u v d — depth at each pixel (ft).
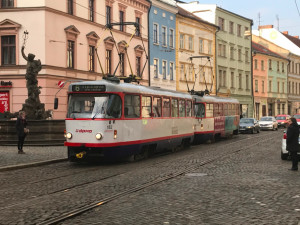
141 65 131.95
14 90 96.84
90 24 108.99
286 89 254.06
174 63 152.05
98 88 49.73
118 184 35.68
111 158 49.90
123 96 51.24
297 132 44.24
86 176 40.75
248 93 211.20
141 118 55.62
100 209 26.32
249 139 101.60
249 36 213.25
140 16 131.95
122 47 122.21
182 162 52.42
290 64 259.80
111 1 116.98
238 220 23.39
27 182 37.45
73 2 103.50
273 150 69.72
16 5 95.91
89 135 48.78
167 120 64.95
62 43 99.50
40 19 94.79
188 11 183.73
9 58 97.55
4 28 96.73
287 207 26.68
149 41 136.46
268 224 22.56
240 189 33.04
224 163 51.08
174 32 152.25
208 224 22.53
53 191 32.73
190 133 76.02
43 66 94.17
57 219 23.70
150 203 27.96
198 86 168.66
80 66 105.29
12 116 81.05
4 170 44.83
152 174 41.60
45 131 72.38
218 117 96.99
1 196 30.99
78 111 49.83
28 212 25.55
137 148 54.34
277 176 40.04
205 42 173.78
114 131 49.55
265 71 228.84
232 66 196.44
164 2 144.05
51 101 95.91
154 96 60.29
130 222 23.02
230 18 195.93
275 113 239.50
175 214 24.82
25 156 56.18
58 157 55.21
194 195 30.68
